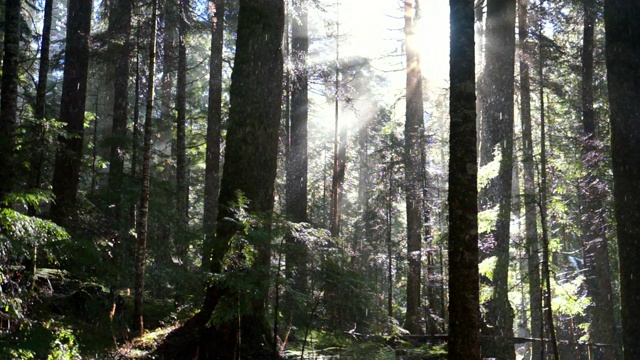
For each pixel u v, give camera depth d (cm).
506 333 1209
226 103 2561
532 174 1608
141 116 2497
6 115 902
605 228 1798
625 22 980
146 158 1091
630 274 959
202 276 1012
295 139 1972
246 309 848
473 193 756
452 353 725
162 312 1214
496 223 1252
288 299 870
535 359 2173
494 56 1484
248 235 816
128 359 859
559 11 2061
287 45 2189
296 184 1941
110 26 1605
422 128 1891
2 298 693
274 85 1062
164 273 1139
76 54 1381
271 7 1064
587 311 2206
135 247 1212
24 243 723
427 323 1744
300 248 834
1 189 847
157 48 1708
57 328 820
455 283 738
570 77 2448
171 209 1355
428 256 1864
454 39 794
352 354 853
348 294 831
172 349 923
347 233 3138
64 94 1359
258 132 1034
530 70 2286
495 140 1461
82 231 1132
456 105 778
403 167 1959
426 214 1841
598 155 1469
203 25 1778
